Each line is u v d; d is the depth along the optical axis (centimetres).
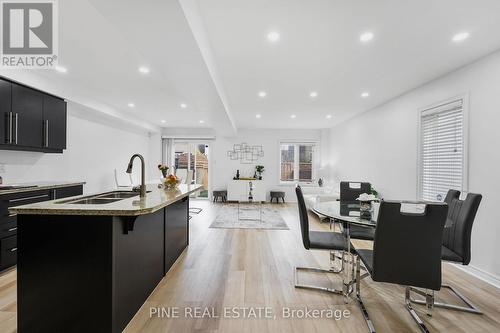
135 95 420
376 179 474
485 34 216
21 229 155
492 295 219
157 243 231
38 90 323
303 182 788
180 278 246
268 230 431
